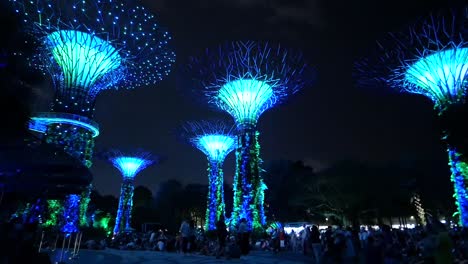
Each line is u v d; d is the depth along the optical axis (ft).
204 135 105.50
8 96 26.25
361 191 153.48
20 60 27.43
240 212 72.79
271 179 192.03
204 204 220.43
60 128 64.64
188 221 62.59
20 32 27.73
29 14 59.57
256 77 76.23
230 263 42.68
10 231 25.61
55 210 62.59
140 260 45.85
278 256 53.52
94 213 162.20
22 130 27.78
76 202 65.77
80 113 66.28
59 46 64.54
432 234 25.76
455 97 62.08
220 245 49.98
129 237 87.51
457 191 60.95
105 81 73.10
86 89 67.62
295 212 182.91
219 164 106.93
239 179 74.79
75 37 65.10
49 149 29.81
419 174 159.33
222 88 78.84
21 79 27.73
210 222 102.37
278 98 80.43
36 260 25.58
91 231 83.20
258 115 79.61
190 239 61.93
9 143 27.32
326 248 44.37
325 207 166.20
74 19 63.93
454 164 61.93
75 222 64.85
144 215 204.74
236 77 76.64
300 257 52.06
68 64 65.77
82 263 40.68
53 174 30.12
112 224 187.93
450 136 46.50
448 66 63.93
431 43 65.36
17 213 42.57
